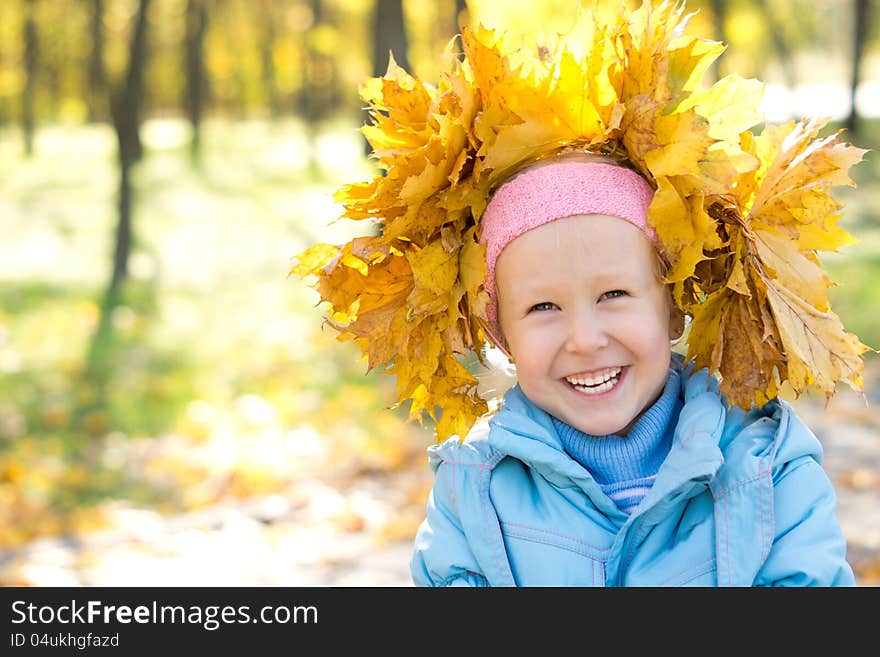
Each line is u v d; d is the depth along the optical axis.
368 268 2.57
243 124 55.72
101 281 19.23
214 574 6.76
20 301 17.47
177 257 21.38
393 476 9.01
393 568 6.74
